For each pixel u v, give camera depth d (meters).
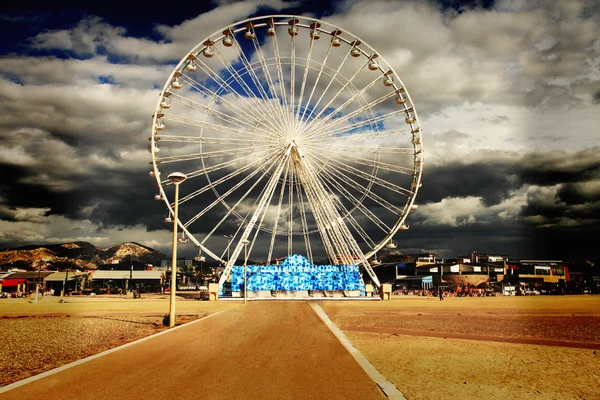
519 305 55.47
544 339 23.69
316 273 73.19
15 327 30.34
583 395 12.55
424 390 12.77
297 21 58.44
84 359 16.52
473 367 16.17
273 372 14.20
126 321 33.78
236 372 14.20
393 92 63.97
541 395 12.49
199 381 12.95
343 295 73.62
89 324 31.73
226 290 76.44
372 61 62.06
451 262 132.12
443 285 116.06
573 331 27.44
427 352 19.30
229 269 71.81
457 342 22.39
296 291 73.19
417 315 39.91
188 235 62.53
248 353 17.91
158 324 30.81
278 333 24.80
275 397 11.26
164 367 14.99
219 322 31.62
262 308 49.03
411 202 66.12
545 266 121.19
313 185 64.31
